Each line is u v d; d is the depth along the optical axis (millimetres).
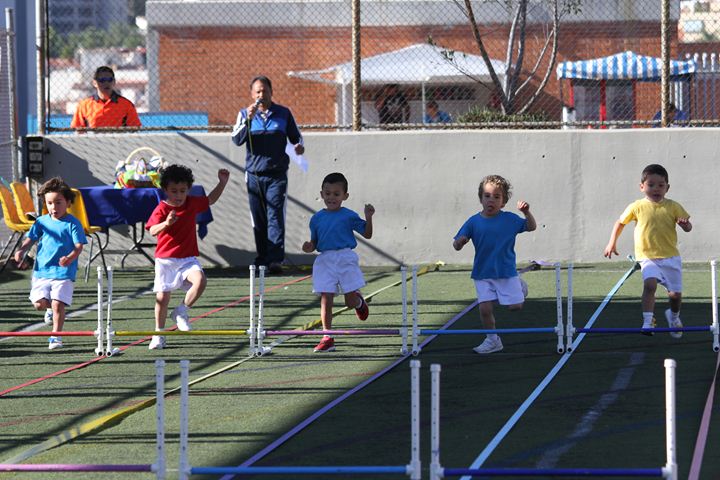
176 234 11688
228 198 18172
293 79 25266
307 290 15547
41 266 11758
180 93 25766
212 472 6320
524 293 11078
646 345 11234
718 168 17594
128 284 16547
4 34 19188
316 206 18125
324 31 24984
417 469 6262
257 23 25312
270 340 12094
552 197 17906
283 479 7066
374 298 14719
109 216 16859
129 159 17547
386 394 9312
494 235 10984
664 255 11688
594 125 18281
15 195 17469
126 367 10789
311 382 9844
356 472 6398
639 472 6090
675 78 18844
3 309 14477
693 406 8664
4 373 10586
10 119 19312
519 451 7504
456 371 10195
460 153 17984
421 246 18094
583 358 10641
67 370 10680
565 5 19641
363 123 18375
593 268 17203
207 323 13070
